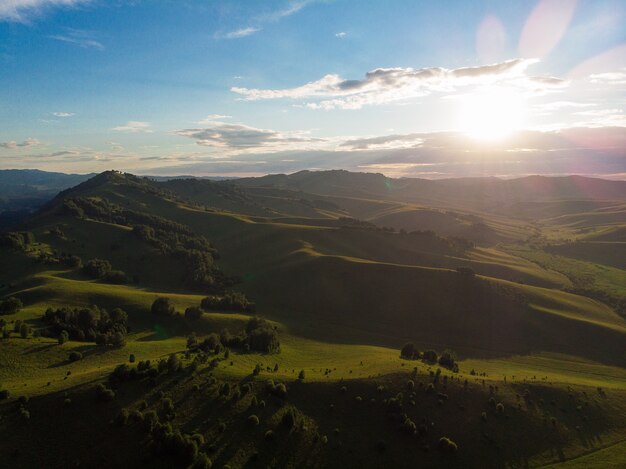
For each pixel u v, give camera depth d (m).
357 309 168.75
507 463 73.81
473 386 90.75
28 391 71.50
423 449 73.44
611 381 123.50
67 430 65.19
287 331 140.38
